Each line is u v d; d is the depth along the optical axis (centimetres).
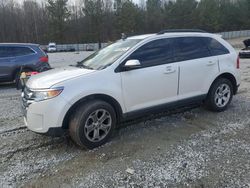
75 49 5962
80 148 428
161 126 509
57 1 6606
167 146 424
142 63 466
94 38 7012
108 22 7044
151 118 551
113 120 439
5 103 729
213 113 575
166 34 504
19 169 370
